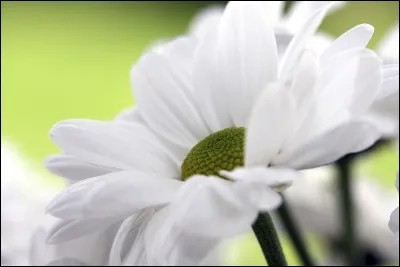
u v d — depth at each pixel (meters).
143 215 0.28
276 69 0.30
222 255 0.34
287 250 0.40
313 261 0.34
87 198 0.27
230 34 0.30
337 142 0.26
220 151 0.30
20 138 1.00
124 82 1.15
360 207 0.37
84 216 0.27
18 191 0.38
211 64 0.30
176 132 0.31
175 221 0.26
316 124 0.27
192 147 0.31
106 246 0.30
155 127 0.31
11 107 1.09
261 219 0.28
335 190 0.34
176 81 0.31
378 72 0.27
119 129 0.30
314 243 0.37
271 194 0.26
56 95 1.12
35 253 0.31
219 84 0.30
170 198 0.27
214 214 0.26
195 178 0.27
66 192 0.27
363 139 0.26
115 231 0.30
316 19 0.28
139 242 0.27
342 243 0.34
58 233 0.28
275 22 0.35
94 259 0.30
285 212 0.33
